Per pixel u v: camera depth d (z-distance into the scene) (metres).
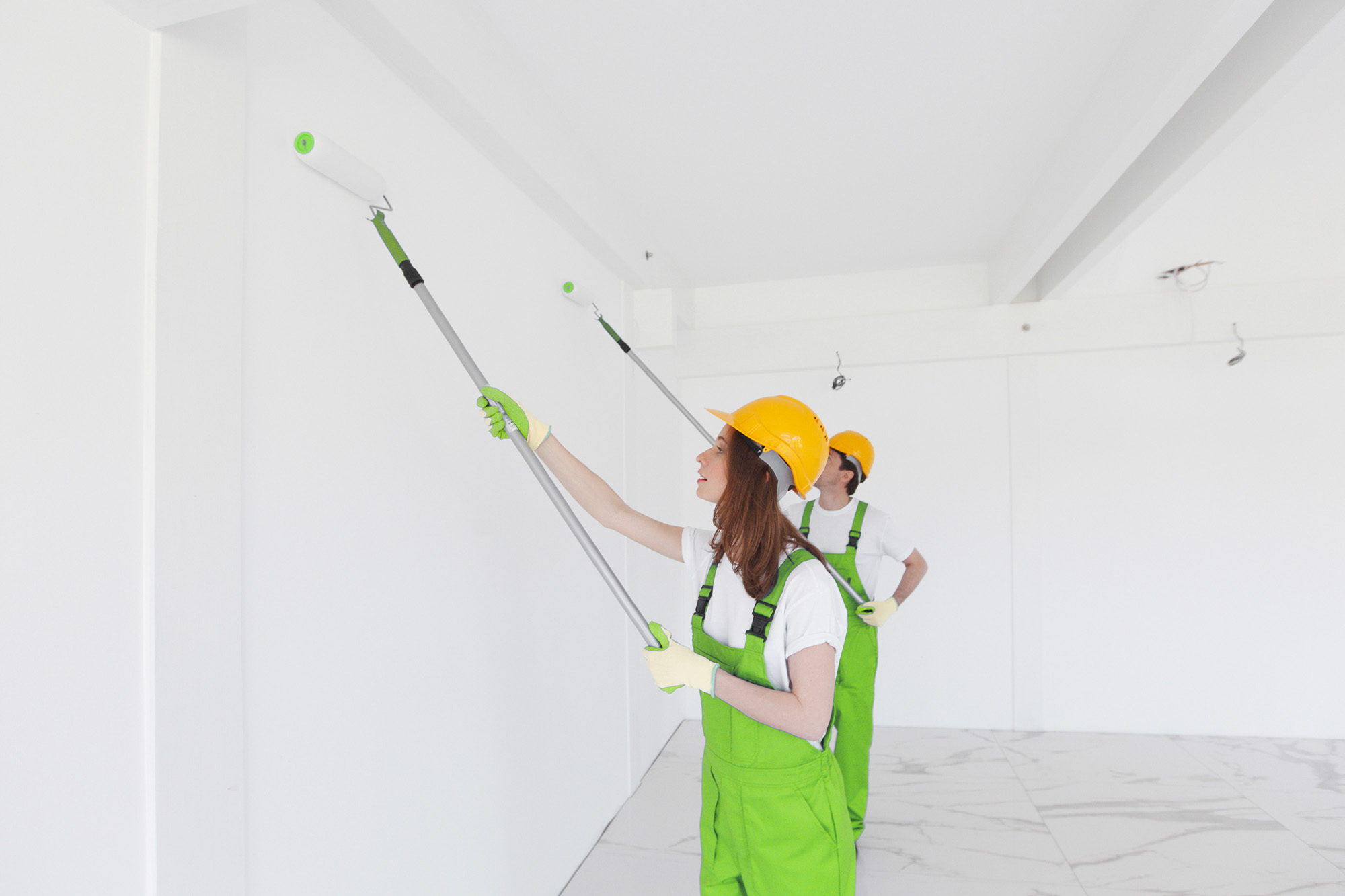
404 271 1.43
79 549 0.86
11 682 0.78
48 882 0.81
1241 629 3.75
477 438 1.86
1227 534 3.78
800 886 1.23
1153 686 3.82
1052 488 3.94
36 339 0.82
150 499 0.94
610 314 3.10
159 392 0.95
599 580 2.74
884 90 2.15
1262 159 2.91
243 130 1.10
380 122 1.49
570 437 2.55
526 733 2.09
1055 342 3.89
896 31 1.86
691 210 3.13
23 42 0.81
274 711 1.17
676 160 2.61
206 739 1.00
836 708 2.60
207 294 1.02
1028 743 3.70
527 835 2.08
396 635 1.50
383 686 1.45
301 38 1.27
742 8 1.76
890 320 4.08
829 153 2.59
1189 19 1.54
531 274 2.24
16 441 0.79
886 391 4.14
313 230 1.29
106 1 0.88
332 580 1.31
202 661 1.00
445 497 1.70
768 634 1.23
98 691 0.88
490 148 1.91
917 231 3.48
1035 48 1.95
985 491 4.00
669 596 3.96
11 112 0.80
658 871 2.42
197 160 1.01
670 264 3.76
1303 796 2.99
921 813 2.88
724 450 1.36
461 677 1.75
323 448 1.30
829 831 1.25
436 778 1.63
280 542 1.19
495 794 1.90
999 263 3.68
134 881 0.91
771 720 1.14
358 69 1.43
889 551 2.68
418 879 1.55
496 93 1.82
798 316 4.29
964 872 2.41
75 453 0.85
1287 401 3.74
